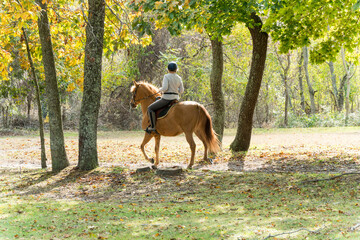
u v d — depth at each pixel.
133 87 11.23
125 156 14.60
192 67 24.41
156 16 9.28
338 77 44.94
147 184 9.33
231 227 5.33
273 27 13.08
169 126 10.57
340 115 32.78
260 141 18.86
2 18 10.50
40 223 5.91
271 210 6.29
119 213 6.54
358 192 7.25
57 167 11.38
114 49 12.52
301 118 32.62
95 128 11.30
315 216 5.68
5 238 5.06
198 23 9.01
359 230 4.75
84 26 12.67
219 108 14.87
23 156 15.24
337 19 13.73
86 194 8.58
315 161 11.88
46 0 10.66
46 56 11.19
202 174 10.27
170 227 5.50
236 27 23.55
